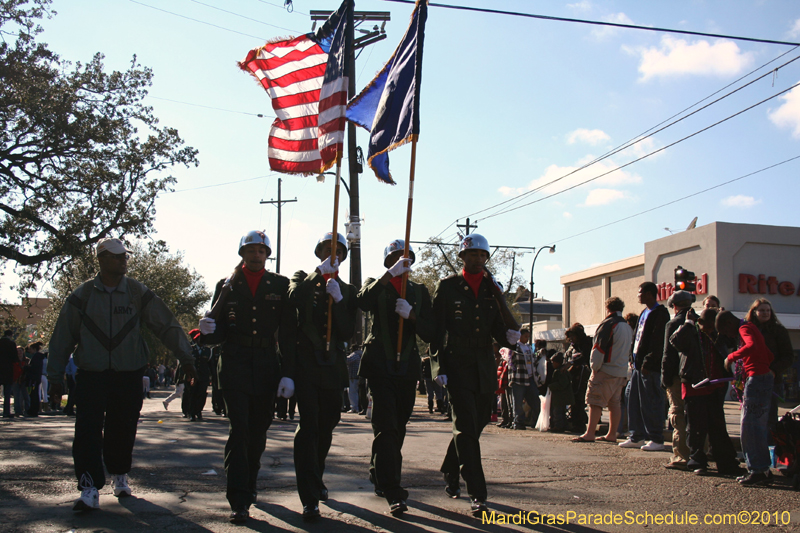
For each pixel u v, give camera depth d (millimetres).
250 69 6891
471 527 4309
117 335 4824
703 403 6523
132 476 5770
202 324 4621
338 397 4848
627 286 37812
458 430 4801
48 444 7906
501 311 5090
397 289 5066
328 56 6164
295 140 6625
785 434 6043
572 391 10641
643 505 5090
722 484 5957
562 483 5879
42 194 22172
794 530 4496
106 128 22625
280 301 4863
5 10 21328
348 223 17328
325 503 4875
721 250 25953
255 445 4848
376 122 6109
